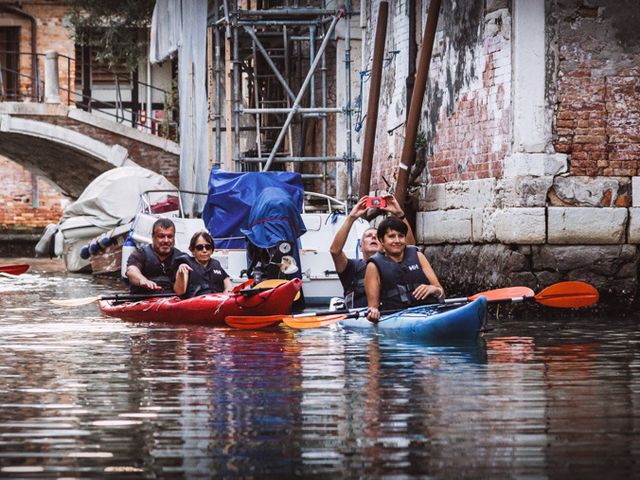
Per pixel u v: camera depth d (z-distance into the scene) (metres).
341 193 39.47
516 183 25.52
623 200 25.70
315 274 29.70
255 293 23.17
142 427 11.94
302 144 43.25
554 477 9.91
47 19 69.12
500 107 26.47
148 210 39.38
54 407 13.09
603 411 12.79
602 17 25.67
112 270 45.69
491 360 17.27
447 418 12.37
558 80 25.59
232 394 13.98
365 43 37.25
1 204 72.38
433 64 30.77
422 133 31.59
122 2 61.88
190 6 46.72
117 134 57.19
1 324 23.67
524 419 12.32
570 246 25.56
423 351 18.41
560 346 19.09
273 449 10.91
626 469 10.16
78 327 23.00
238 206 30.17
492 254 26.50
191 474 10.02
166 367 16.53
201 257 25.22
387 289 21.33
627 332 21.55
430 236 30.47
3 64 69.06
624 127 25.72
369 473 10.03
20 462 10.45
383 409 12.92
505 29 26.14
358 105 37.97
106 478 9.91
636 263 25.69
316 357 17.69
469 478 9.88
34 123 57.16
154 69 69.69
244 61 46.16
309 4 42.56
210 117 44.84
